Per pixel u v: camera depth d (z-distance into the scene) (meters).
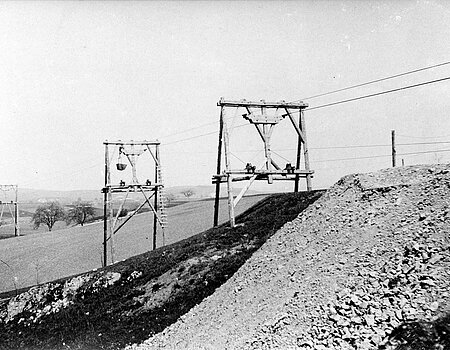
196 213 73.56
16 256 57.78
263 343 12.62
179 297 21.73
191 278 22.61
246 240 24.05
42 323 26.30
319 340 11.48
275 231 23.30
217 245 24.83
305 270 15.56
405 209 15.51
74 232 73.56
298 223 20.61
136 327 20.92
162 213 40.59
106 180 38.38
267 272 17.98
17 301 29.02
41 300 28.42
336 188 20.84
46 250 59.44
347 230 16.39
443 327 9.99
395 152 29.66
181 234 56.38
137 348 18.64
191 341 16.31
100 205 135.12
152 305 22.33
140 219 80.62
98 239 62.97
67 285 28.42
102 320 23.36
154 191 41.16
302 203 25.73
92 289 27.30
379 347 10.37
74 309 25.92
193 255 24.81
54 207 97.81
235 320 15.74
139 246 54.16
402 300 11.34
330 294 12.98
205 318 17.94
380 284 12.30
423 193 15.92
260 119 26.97
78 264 50.25
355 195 18.75
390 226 14.91
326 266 14.77
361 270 13.30
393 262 12.88
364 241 14.86
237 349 13.12
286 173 27.50
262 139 27.30
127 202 119.88
